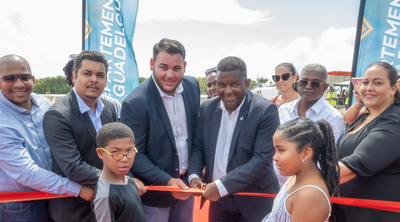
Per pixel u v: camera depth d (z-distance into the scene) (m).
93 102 2.40
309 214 1.42
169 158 2.61
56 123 2.09
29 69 2.31
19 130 2.20
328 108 3.06
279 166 1.60
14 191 2.24
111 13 4.75
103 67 2.32
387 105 2.16
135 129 2.45
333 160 1.61
